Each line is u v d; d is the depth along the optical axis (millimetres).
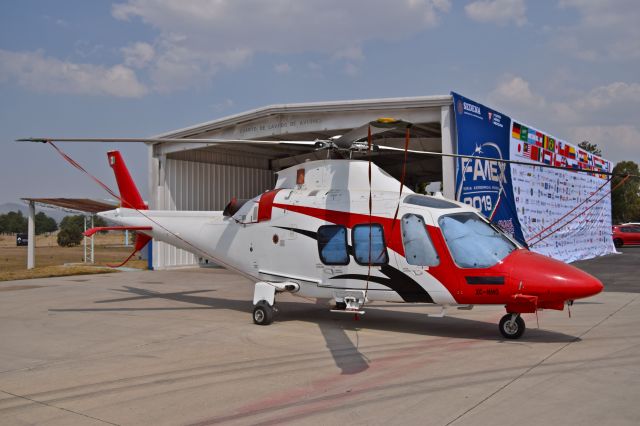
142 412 4977
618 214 53688
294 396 5363
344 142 8570
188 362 6848
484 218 8375
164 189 22281
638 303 11430
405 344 7719
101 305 12148
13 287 15953
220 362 6809
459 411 4816
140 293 14312
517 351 7121
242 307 11727
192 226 11086
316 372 6258
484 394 5289
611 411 4738
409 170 26484
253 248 10086
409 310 10992
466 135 14852
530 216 18688
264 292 9484
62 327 9484
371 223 8469
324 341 8016
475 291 7754
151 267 22094
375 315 10414
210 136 20766
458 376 5949
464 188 14703
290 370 6367
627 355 6812
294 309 11430
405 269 8297
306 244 9312
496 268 7633
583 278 7320
